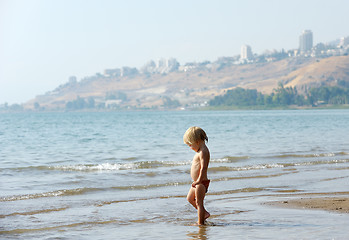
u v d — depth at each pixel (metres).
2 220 7.79
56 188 11.99
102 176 14.26
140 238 6.34
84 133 48.16
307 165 17.14
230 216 7.89
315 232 6.49
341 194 10.52
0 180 13.52
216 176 14.12
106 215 8.22
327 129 47.53
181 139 34.50
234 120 91.81
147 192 11.25
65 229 7.05
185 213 8.41
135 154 22.64
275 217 7.72
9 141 35.50
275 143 28.41
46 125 81.25
